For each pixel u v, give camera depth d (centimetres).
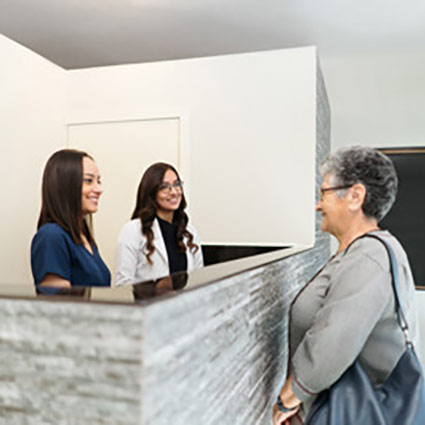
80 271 151
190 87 336
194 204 333
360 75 469
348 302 102
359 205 118
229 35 436
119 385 50
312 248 275
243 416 94
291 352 123
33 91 318
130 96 346
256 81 323
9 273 297
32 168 319
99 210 351
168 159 339
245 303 95
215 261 324
